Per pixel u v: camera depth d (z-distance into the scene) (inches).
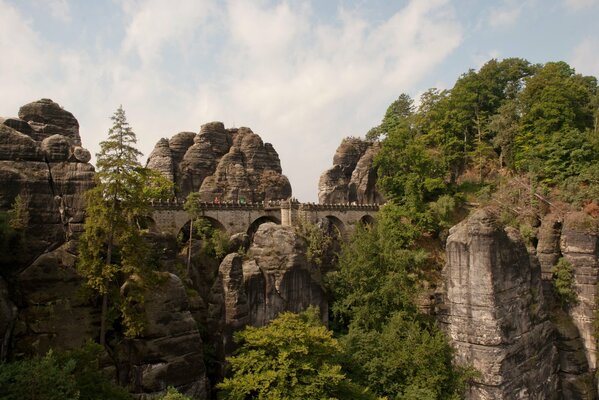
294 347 1339.8
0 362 1016.2
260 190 3159.5
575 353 2123.5
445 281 2046.0
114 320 1363.2
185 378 1363.2
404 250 2395.4
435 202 2743.6
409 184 2691.9
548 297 2236.7
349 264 2094.0
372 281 2050.9
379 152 2942.9
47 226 1334.9
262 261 1875.0
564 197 2412.6
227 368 1562.5
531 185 2544.3
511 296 1937.7
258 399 1251.8
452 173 3144.7
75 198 1405.0
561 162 2573.8
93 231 1299.2
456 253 1978.3
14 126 1494.8
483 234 1893.5
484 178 3046.3
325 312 2053.4
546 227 2310.5
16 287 1243.2
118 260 1401.3
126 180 1362.0
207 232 2160.4
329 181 3609.7
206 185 2970.0
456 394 1704.0
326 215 2694.4
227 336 1625.2
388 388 1642.5
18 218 1275.8
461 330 1936.5
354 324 1920.5
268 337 1385.3
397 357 1685.5
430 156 2918.3
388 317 1984.5
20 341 1185.4
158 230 1883.6
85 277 1327.5
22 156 1343.5
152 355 1315.2
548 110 2824.8
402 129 2965.1
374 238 2180.1
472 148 3277.6
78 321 1290.6
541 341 2063.2
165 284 1393.9
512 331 1902.1
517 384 1879.9
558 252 2276.1
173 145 3129.9
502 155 3038.9
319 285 2036.2
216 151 3181.6
